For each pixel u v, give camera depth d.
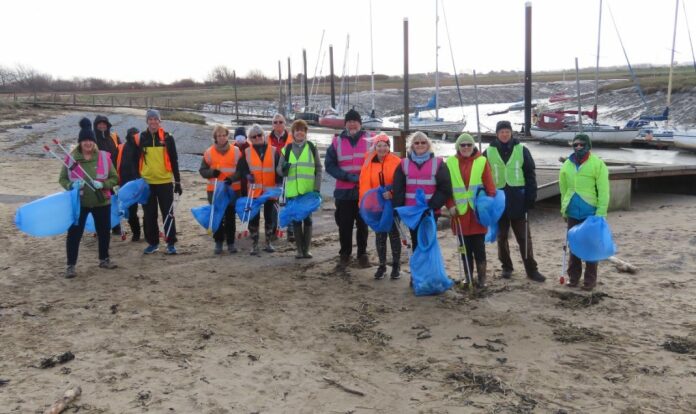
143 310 6.01
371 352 5.04
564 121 33.62
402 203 6.60
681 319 5.77
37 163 18.17
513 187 6.90
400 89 94.25
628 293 6.62
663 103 47.78
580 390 4.33
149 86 110.38
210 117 58.50
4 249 8.56
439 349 5.08
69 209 6.96
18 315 5.83
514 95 100.06
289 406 4.14
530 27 35.06
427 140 6.50
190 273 7.39
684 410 4.03
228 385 4.43
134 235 9.22
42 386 4.34
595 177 6.55
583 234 6.41
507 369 4.68
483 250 6.67
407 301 6.35
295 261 8.02
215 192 8.15
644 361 4.81
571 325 5.62
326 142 35.31
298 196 7.82
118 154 9.45
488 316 5.87
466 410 4.06
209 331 5.44
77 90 99.31
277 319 5.81
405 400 4.21
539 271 7.62
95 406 4.08
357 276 7.32
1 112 39.84
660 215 11.43
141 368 4.68
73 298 6.38
